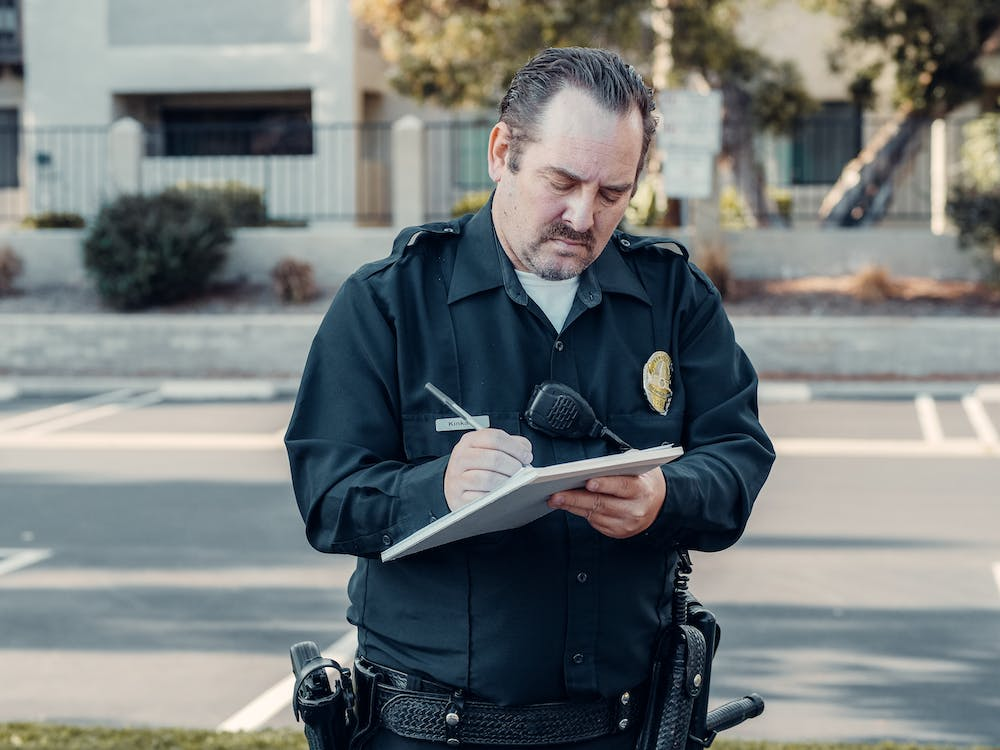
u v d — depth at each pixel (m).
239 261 19.53
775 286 18.48
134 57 24.88
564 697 2.24
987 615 6.62
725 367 2.39
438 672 2.22
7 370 17.45
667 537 2.22
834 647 6.13
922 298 17.73
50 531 8.64
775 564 7.59
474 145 24.83
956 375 16.16
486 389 2.24
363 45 24.77
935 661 5.93
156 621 6.60
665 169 16.30
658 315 2.34
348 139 24.28
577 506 2.03
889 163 19.61
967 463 10.93
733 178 19.92
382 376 2.25
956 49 17.86
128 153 20.39
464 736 2.22
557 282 2.28
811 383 15.84
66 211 24.05
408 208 20.06
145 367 17.31
